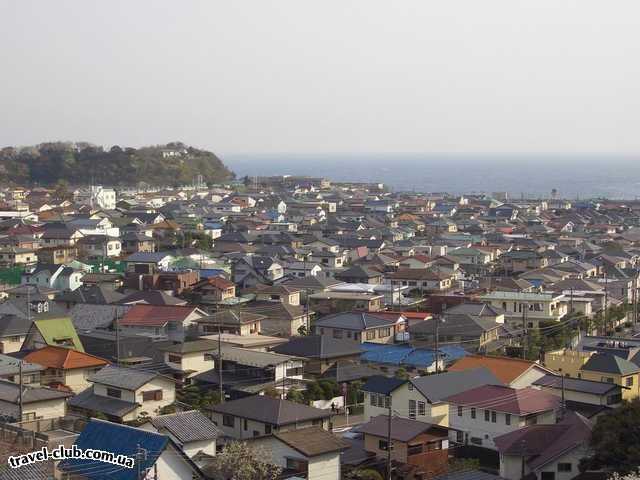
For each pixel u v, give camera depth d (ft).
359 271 344.49
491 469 147.43
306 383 188.44
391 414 153.28
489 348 231.09
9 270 330.13
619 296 316.60
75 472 115.34
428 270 340.18
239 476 121.90
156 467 116.16
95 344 215.10
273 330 251.60
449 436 158.92
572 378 182.29
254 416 145.38
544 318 272.10
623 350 198.49
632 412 131.64
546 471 136.56
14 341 215.92
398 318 245.04
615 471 125.70
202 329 238.48
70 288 314.76
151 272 322.96
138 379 162.50
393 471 139.54
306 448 131.23
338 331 237.86
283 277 340.59
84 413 160.45
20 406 150.61
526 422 152.87
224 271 336.90
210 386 187.62
